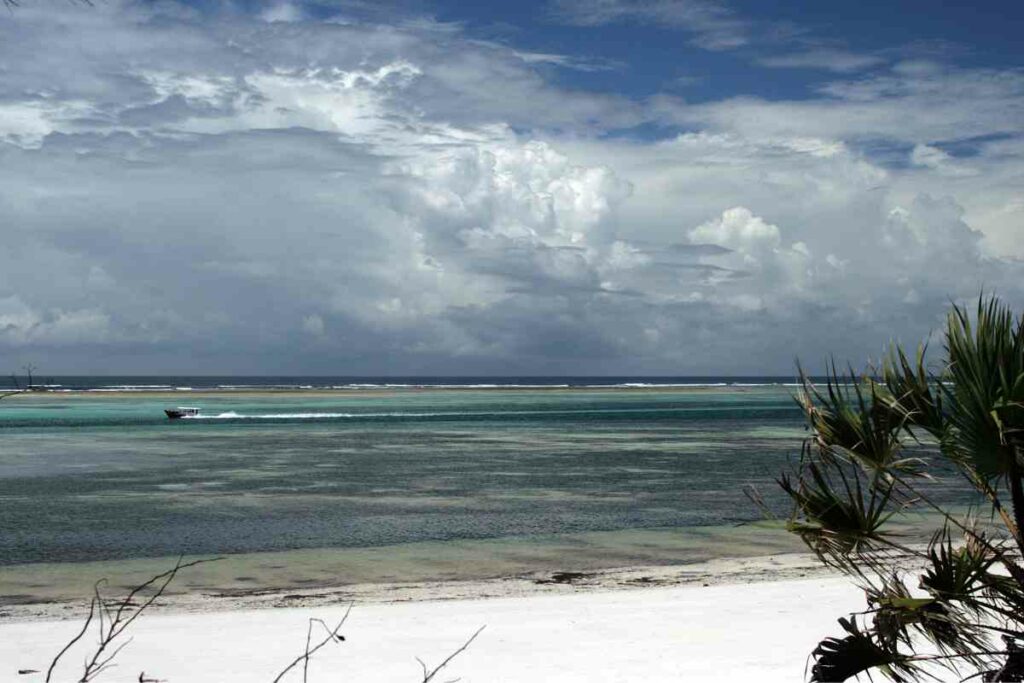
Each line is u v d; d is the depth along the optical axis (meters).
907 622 5.19
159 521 21.78
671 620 11.27
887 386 5.31
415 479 31.41
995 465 4.98
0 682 8.74
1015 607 5.24
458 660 9.47
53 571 15.70
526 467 35.78
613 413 87.19
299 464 37.00
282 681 8.72
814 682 5.29
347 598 13.23
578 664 9.26
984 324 4.99
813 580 14.08
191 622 11.30
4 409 97.56
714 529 20.52
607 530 20.38
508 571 15.64
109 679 8.84
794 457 39.72
